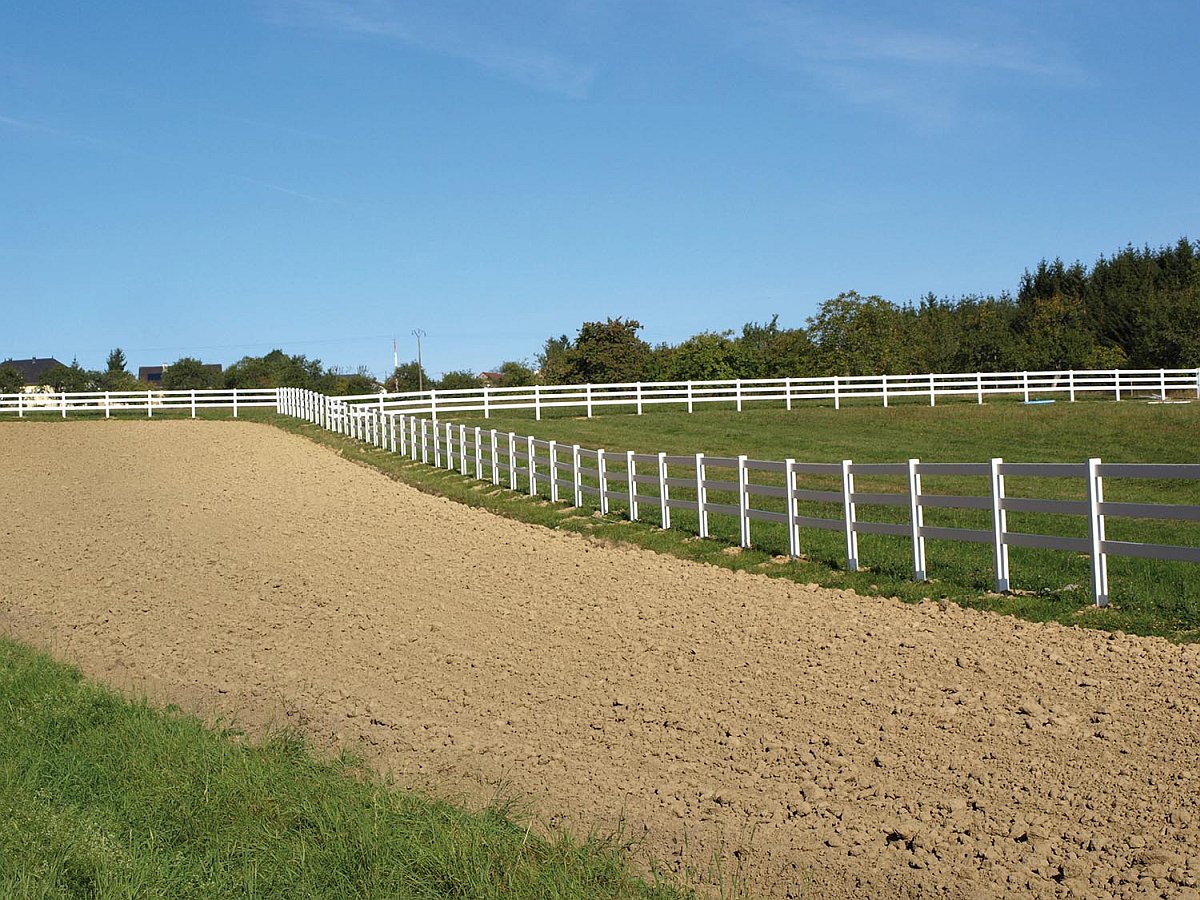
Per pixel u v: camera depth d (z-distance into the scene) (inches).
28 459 1364.4
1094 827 251.8
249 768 304.5
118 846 256.2
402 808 275.3
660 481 738.8
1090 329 2952.8
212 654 480.1
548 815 282.8
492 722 364.5
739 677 396.2
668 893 231.9
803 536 676.7
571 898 227.1
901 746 313.4
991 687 357.1
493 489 990.4
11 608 599.8
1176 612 420.2
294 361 4441.4
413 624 519.8
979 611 458.9
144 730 345.7
